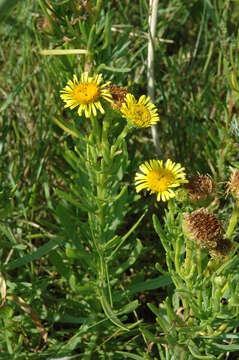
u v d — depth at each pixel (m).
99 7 0.49
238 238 0.53
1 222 0.51
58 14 0.50
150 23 0.56
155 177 0.43
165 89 0.63
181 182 0.43
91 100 0.44
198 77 0.62
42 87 0.57
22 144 0.56
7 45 0.59
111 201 0.47
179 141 0.59
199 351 0.44
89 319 0.50
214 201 0.46
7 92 0.59
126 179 0.57
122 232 0.57
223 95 0.60
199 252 0.41
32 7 0.54
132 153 0.56
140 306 0.55
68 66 0.52
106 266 0.47
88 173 0.48
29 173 0.56
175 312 0.46
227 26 0.60
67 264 0.53
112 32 0.63
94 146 0.46
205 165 0.57
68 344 0.49
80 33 0.51
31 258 0.49
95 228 0.49
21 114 0.57
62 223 0.49
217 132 0.58
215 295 0.41
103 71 0.52
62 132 0.58
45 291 0.51
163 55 0.59
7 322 0.48
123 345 0.50
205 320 0.43
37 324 0.48
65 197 0.47
